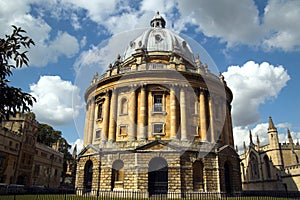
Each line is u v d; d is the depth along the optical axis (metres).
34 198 30.91
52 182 80.38
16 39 9.75
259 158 81.88
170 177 34.50
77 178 41.28
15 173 61.19
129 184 33.97
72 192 47.59
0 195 38.53
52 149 81.88
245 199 32.34
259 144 84.25
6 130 58.91
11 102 9.46
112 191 32.47
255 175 84.31
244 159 92.94
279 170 70.06
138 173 33.69
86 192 38.28
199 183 36.50
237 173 42.53
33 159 69.56
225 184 39.16
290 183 65.00
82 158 41.00
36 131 72.25
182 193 31.84
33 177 69.56
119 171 36.28
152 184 35.06
